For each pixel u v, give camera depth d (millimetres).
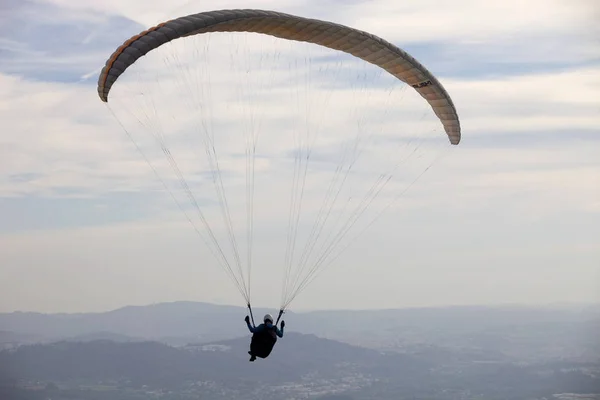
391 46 34188
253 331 30266
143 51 29547
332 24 32656
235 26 31734
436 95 36375
